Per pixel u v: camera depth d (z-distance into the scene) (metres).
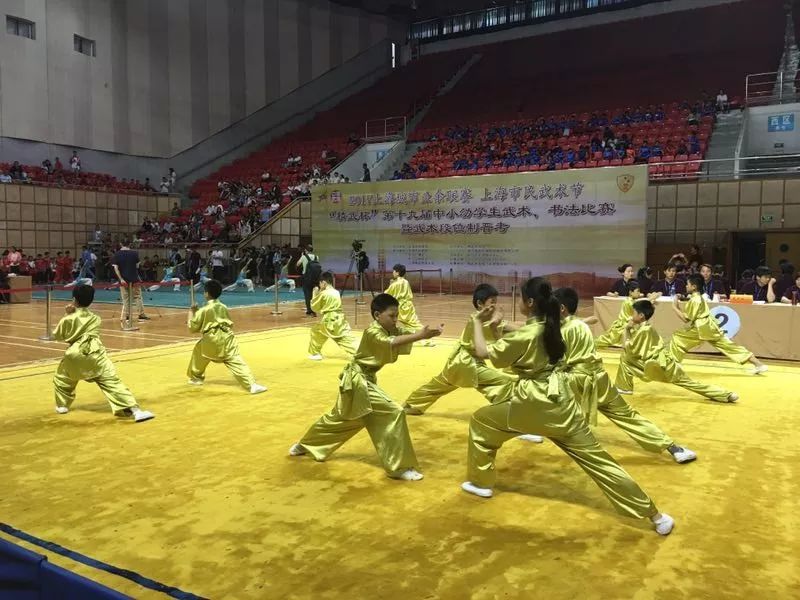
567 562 3.28
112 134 28.34
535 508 4.01
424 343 11.07
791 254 18.23
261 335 12.03
